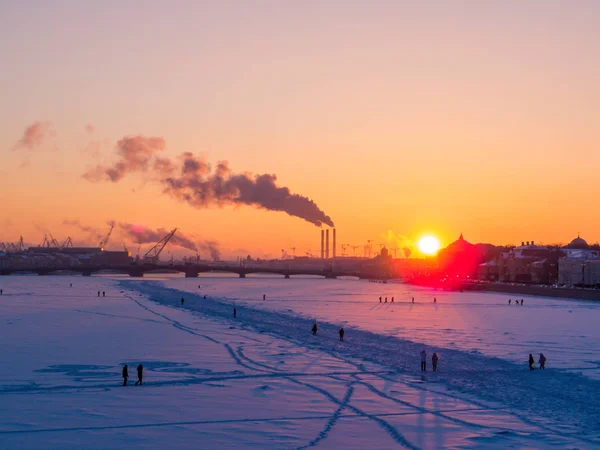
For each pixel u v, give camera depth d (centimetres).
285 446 3788
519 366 6944
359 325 11894
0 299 19125
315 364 6862
